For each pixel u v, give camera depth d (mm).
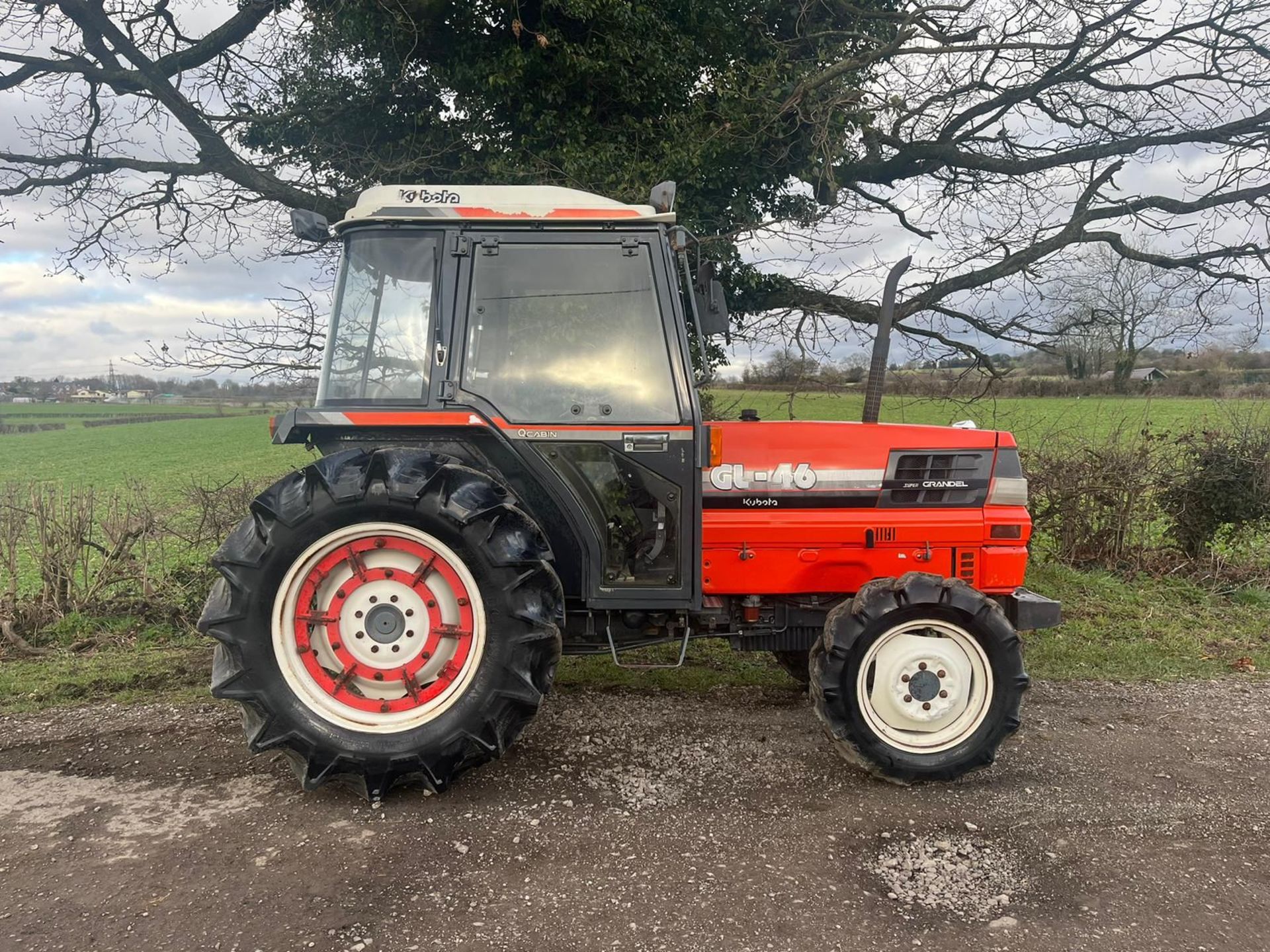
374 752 3020
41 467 17828
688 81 9039
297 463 14242
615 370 3334
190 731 3816
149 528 5961
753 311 9859
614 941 2291
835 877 2631
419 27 8125
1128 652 5121
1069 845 2855
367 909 2436
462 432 3328
